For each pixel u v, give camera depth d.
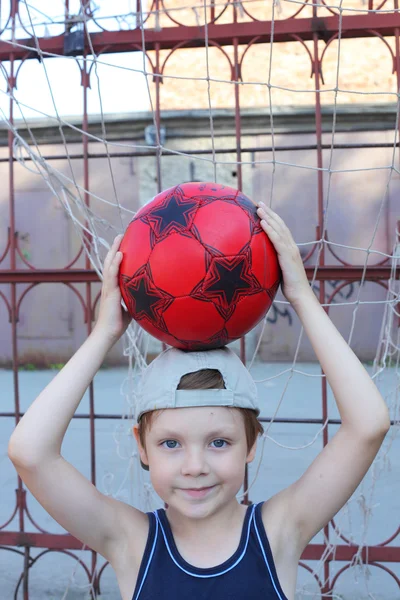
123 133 7.82
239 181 2.28
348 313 7.73
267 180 7.88
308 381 6.91
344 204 7.84
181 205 1.20
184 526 1.31
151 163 7.95
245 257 1.17
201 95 7.74
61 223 8.43
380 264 2.47
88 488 1.31
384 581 2.68
